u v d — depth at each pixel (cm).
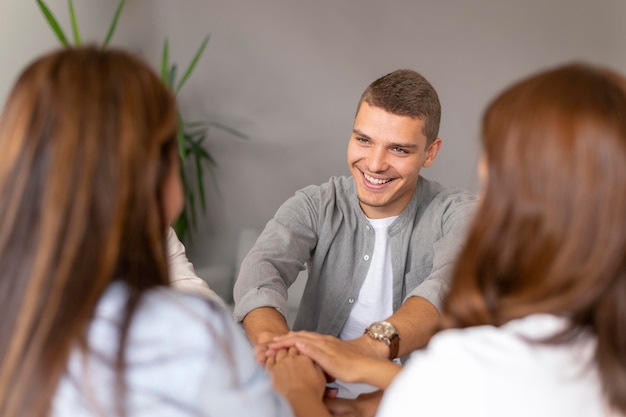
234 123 374
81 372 74
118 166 74
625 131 71
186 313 78
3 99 354
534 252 75
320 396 134
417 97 175
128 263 78
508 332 77
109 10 358
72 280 73
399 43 366
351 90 369
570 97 73
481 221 79
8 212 74
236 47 368
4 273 74
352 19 365
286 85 370
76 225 72
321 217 198
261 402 83
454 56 367
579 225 72
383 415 79
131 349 74
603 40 365
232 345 80
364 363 139
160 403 74
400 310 167
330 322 199
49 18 296
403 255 195
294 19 365
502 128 77
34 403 73
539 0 362
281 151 375
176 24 365
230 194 379
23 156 74
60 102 74
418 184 199
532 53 366
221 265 383
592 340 76
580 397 74
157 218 79
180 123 325
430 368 76
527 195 75
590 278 73
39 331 72
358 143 182
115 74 76
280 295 175
